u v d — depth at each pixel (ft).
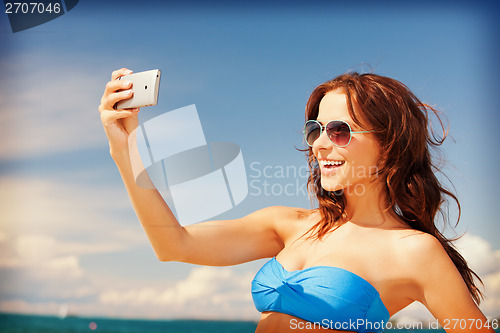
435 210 5.54
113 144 5.29
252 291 5.69
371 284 5.07
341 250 5.28
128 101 5.13
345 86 5.37
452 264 5.07
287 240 5.94
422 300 5.16
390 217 5.49
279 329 5.21
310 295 5.09
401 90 5.46
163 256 5.68
